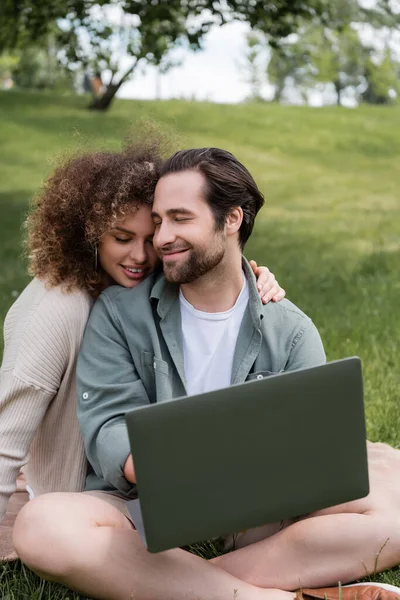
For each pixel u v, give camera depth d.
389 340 5.31
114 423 2.58
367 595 2.43
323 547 2.53
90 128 16.91
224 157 2.65
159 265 2.83
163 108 18.86
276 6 9.09
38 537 2.39
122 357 2.70
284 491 2.31
